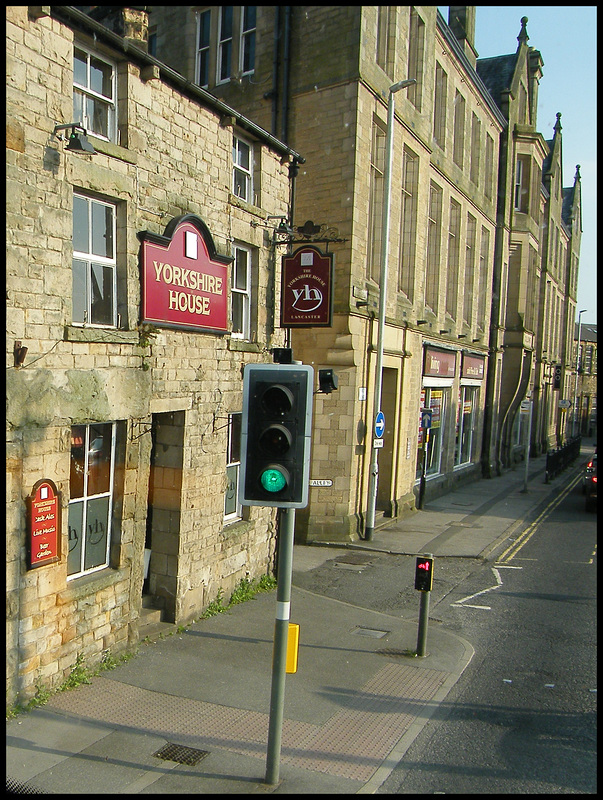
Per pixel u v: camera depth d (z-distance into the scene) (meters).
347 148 15.12
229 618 9.85
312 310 11.06
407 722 6.82
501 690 7.76
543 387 43.66
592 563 14.42
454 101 22.95
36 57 6.55
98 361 7.51
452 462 24.84
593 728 6.84
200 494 9.59
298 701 7.17
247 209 10.61
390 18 16.91
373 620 10.24
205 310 9.44
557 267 47.12
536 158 32.09
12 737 6.01
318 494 15.63
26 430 6.53
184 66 17.62
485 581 12.88
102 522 8.03
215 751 6.00
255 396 5.41
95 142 7.37
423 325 20.08
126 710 6.72
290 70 15.91
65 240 6.96
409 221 19.22
